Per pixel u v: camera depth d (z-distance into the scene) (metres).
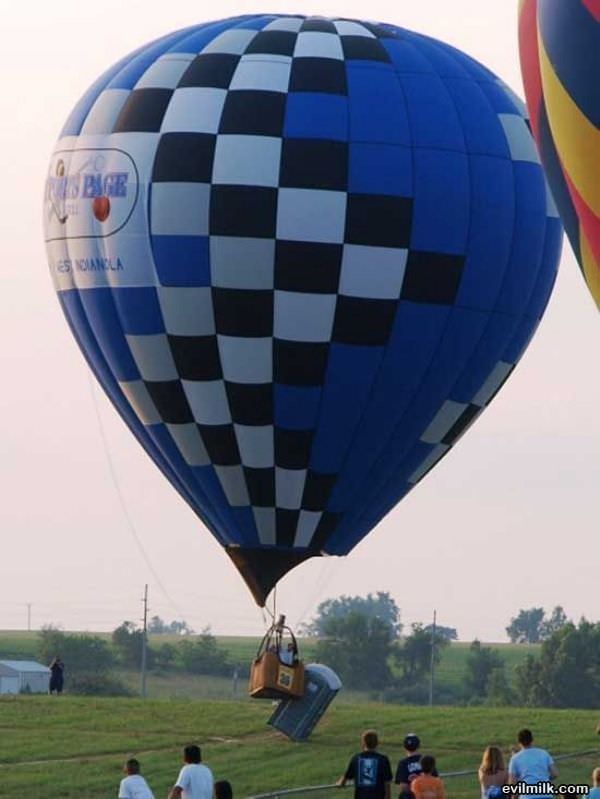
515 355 72.06
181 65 70.38
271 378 69.31
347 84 69.00
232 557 72.62
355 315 68.50
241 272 68.31
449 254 68.88
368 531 72.88
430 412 70.88
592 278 55.75
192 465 71.69
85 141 70.88
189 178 68.50
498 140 70.06
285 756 74.19
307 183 67.88
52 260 72.62
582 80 52.97
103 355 72.06
